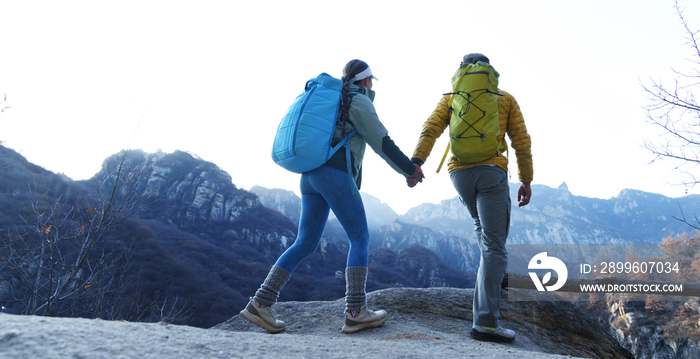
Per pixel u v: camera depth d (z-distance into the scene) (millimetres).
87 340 835
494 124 2074
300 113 1917
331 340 1332
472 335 2070
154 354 827
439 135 2348
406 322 2385
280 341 1153
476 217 2287
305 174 2039
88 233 4301
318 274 79562
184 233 76000
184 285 45000
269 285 1879
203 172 113875
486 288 2045
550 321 2791
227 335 1155
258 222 106125
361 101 1987
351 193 1939
